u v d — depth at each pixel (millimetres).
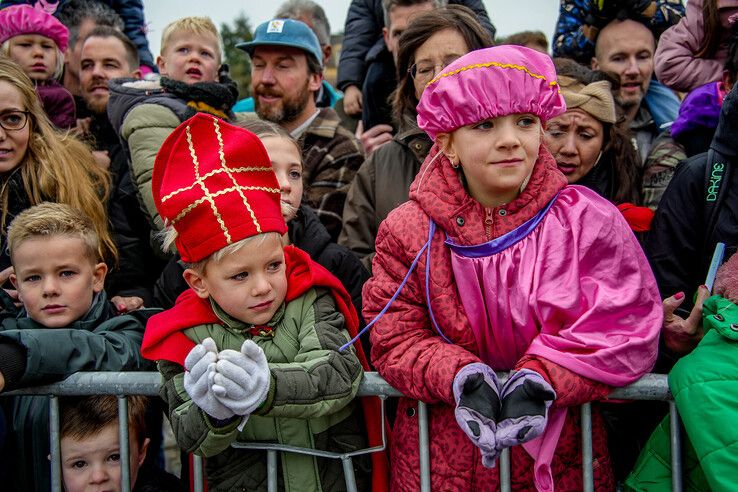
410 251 1957
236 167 1944
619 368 1799
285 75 3473
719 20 3045
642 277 1898
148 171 2895
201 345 1729
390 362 1929
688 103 2818
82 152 3057
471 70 1853
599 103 2693
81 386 2076
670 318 2107
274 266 1970
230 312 1972
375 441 2100
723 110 2254
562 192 1972
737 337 1779
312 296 2098
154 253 3084
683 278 2334
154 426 2541
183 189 1917
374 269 2059
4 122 2736
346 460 2020
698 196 2303
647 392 1860
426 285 1928
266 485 2039
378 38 4348
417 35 2867
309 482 2012
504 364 1960
